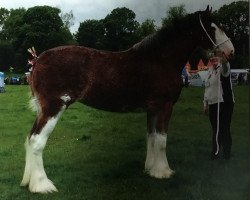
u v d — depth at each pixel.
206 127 9.78
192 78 12.03
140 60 6.46
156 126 6.58
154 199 5.61
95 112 14.82
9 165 7.74
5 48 46.03
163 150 6.64
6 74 43.78
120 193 5.93
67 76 6.09
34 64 6.16
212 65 7.24
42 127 5.98
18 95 25.50
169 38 6.54
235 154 7.82
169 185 6.19
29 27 39.09
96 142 9.56
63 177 6.80
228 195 5.57
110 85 6.30
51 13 35.38
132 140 9.48
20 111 16.41
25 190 6.07
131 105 6.56
